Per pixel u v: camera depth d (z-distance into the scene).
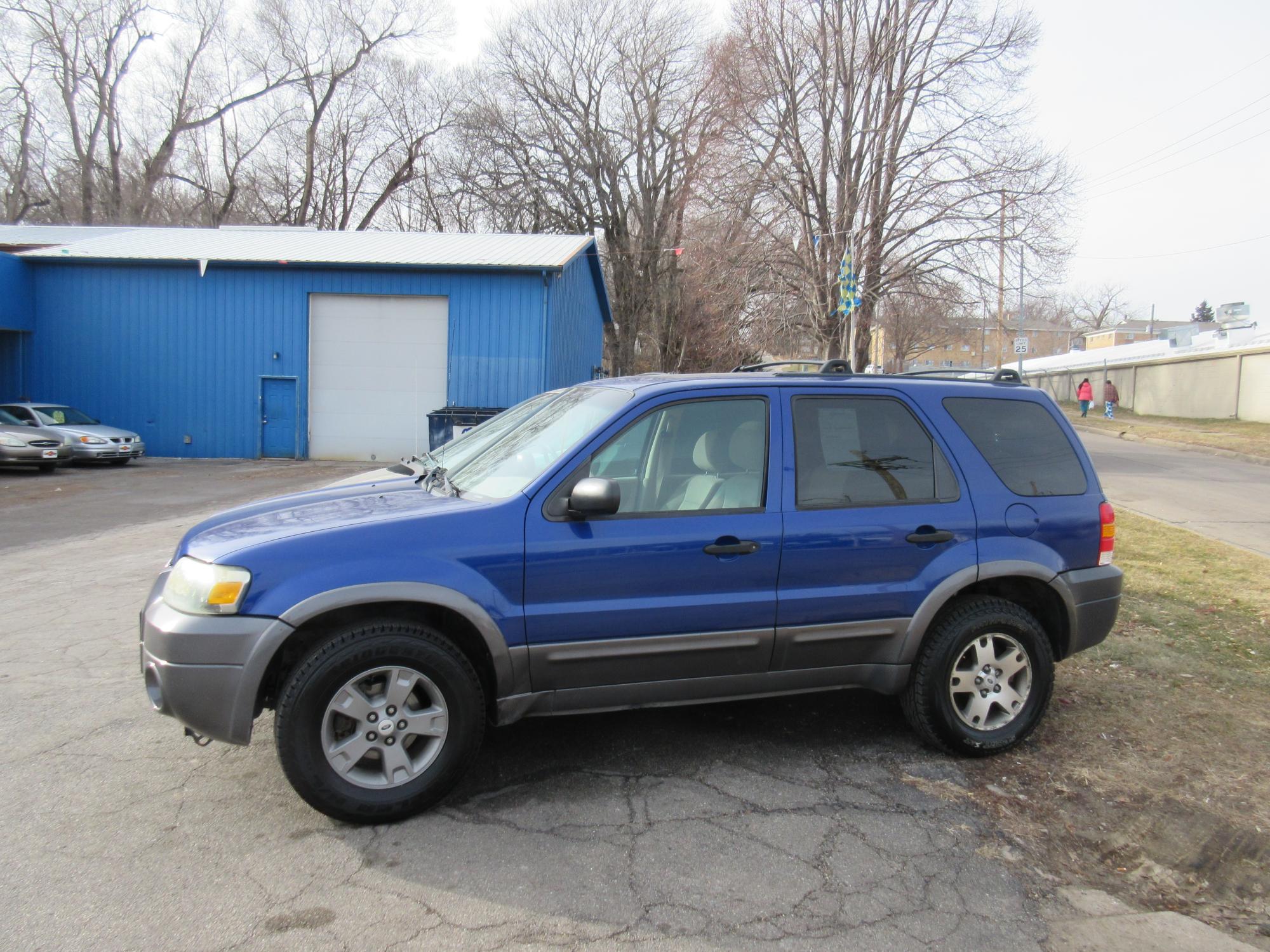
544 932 2.71
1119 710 4.67
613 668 3.62
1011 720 4.11
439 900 2.88
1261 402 29.31
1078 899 3.00
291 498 4.25
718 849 3.24
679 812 3.52
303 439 23.05
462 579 3.40
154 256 22.64
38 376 23.30
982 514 4.08
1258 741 4.28
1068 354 50.41
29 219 44.31
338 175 49.00
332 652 3.26
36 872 2.99
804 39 24.83
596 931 2.72
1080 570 4.24
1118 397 38.44
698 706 4.74
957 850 3.28
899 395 4.17
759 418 3.95
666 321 44.97
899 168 24.30
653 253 45.66
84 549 9.45
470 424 19.94
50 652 5.57
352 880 2.98
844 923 2.80
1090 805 3.66
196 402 23.17
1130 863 3.24
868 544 3.87
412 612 3.54
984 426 4.27
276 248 24.39
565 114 46.53
